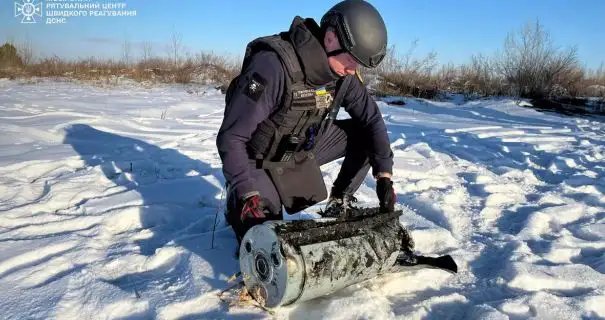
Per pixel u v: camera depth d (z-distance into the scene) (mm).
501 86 15766
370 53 2160
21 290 2223
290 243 1974
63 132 5941
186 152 5273
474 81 16250
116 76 16422
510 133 7902
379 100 13469
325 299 2230
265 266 2025
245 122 2189
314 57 2170
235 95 2203
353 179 2824
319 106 2330
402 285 2449
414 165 5051
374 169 2621
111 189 3783
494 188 4293
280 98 2244
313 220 2166
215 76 17125
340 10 2178
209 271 2424
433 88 15602
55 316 2035
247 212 2225
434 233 3033
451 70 16688
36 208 3307
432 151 5863
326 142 2779
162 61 18094
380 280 2463
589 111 12734
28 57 17609
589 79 17344
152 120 7586
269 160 2492
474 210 3742
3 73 15953
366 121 2629
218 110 9398
